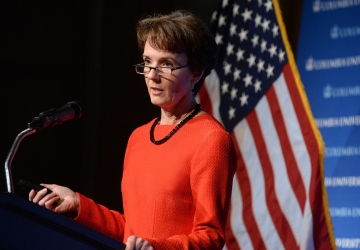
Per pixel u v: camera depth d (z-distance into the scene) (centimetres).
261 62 959
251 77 960
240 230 923
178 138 480
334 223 963
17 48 1195
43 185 526
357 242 941
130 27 1193
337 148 977
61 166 1202
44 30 1204
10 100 1193
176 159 467
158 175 469
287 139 914
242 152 941
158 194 464
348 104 979
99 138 1194
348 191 959
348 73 987
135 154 503
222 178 451
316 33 1029
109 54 1198
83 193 1188
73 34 1209
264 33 967
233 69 974
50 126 475
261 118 939
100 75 1194
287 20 1088
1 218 331
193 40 472
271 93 941
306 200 879
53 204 513
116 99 1198
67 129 1208
